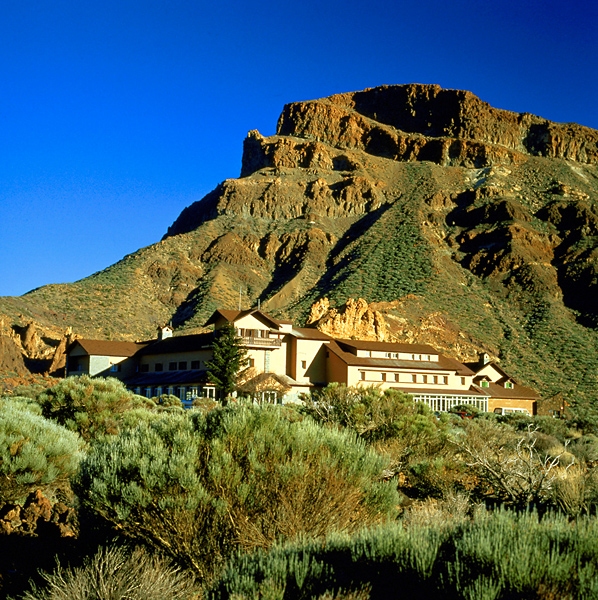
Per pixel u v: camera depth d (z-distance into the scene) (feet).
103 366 208.54
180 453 23.50
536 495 36.88
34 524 24.91
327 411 61.21
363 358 203.00
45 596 18.70
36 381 196.54
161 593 18.49
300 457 23.08
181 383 176.55
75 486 24.18
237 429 24.27
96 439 48.21
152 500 21.81
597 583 12.73
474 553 14.49
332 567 15.79
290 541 19.83
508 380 239.30
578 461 54.95
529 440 63.00
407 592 14.69
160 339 224.12
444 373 214.69
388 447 50.11
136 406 65.21
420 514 26.84
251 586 15.58
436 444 52.03
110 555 19.60
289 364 200.54
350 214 628.69
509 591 13.28
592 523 15.47
